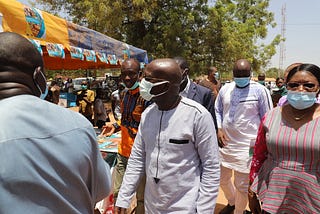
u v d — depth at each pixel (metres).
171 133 1.96
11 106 1.03
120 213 2.19
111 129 4.80
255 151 2.50
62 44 4.30
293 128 2.14
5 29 3.15
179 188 1.97
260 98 3.55
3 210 0.94
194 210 1.96
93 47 5.42
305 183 2.07
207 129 1.96
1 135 0.97
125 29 19.69
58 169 1.04
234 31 22.97
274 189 2.20
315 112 2.13
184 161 1.96
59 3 19.28
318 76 2.08
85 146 1.13
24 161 0.97
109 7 16.88
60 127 1.08
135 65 3.07
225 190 3.96
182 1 18.70
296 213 2.12
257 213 2.61
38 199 0.99
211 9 19.06
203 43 19.73
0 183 0.94
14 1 3.30
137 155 2.23
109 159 3.75
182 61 3.11
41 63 1.20
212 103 3.25
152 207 2.07
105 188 1.30
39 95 1.21
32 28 3.58
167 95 1.97
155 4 17.61
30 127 1.02
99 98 9.60
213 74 6.91
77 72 32.12
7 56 1.08
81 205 1.14
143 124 2.15
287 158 2.15
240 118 3.59
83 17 18.78
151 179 2.04
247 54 25.14
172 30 17.64
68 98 12.87
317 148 2.02
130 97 3.20
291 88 2.12
